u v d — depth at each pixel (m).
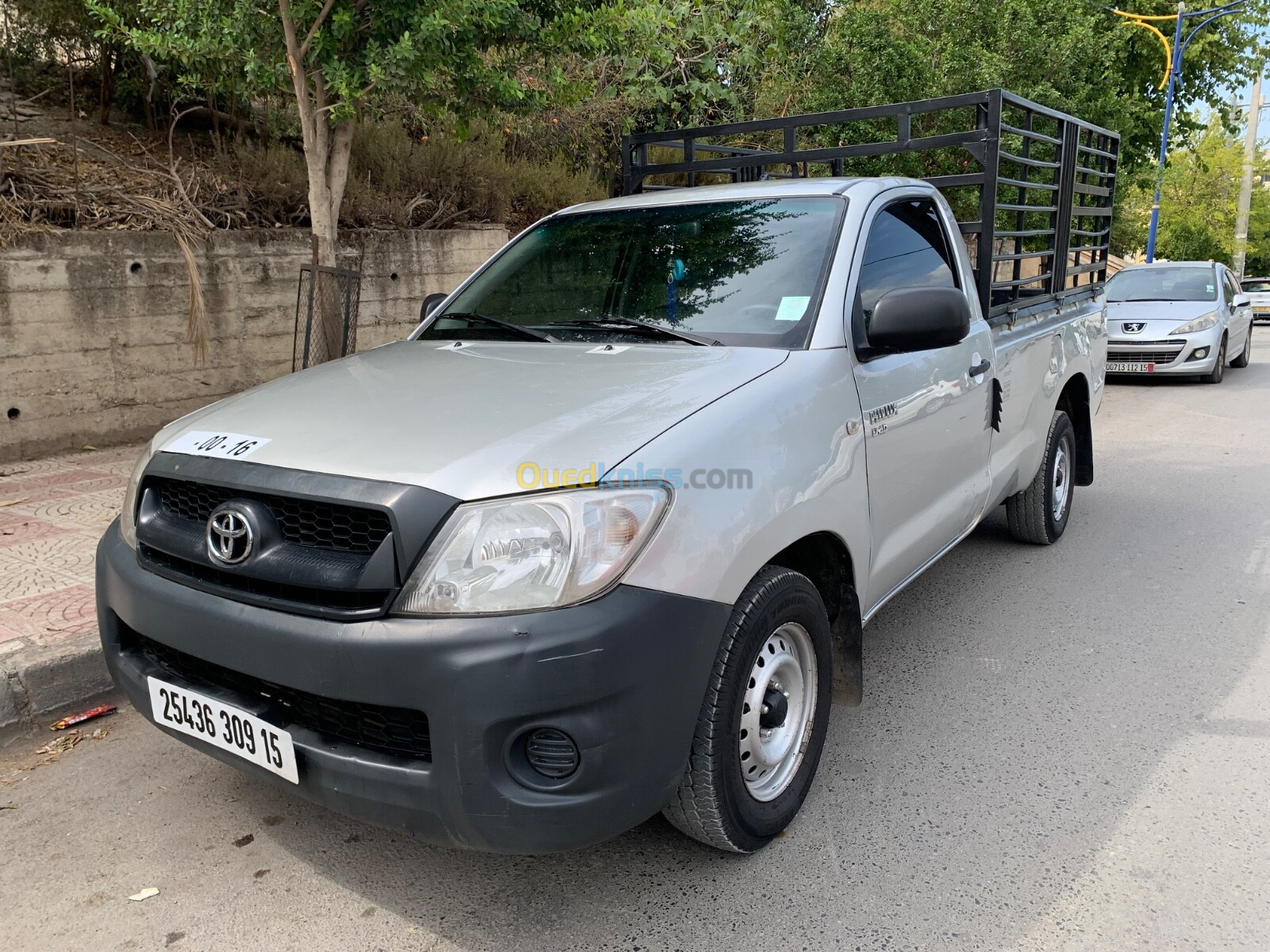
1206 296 12.91
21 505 5.47
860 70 11.82
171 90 8.29
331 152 6.69
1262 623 4.34
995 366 4.08
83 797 3.00
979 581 4.96
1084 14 13.57
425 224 9.15
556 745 2.07
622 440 2.21
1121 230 25.00
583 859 2.66
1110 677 3.81
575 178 11.45
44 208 6.66
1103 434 9.13
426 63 5.57
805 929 2.37
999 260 4.44
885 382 3.04
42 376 6.47
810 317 2.89
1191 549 5.45
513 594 2.01
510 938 2.35
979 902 2.46
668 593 2.11
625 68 11.07
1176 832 2.76
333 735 2.22
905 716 3.50
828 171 12.21
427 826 2.09
